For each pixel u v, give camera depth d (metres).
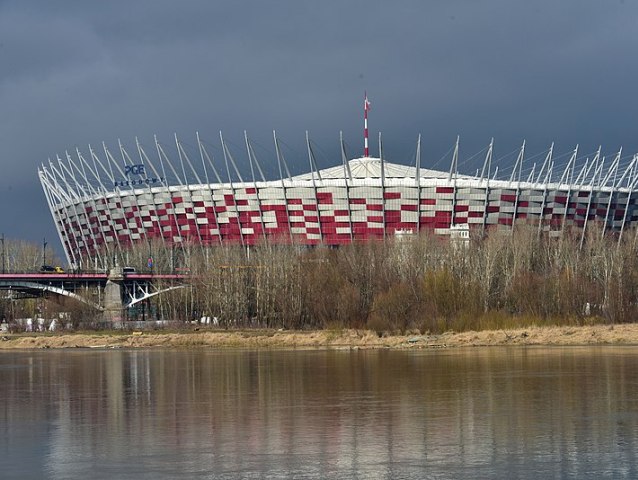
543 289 136.38
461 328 128.75
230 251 181.00
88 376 85.69
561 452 46.62
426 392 68.00
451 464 44.44
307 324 148.25
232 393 70.56
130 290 182.12
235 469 44.25
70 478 43.16
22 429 55.78
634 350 102.25
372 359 96.44
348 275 151.38
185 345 130.62
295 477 42.62
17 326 166.75
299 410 61.06
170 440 51.41
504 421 55.06
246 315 158.12
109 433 53.88
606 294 136.50
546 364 86.06
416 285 141.88
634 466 43.81
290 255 168.38
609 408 59.22
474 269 152.38
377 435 51.62
